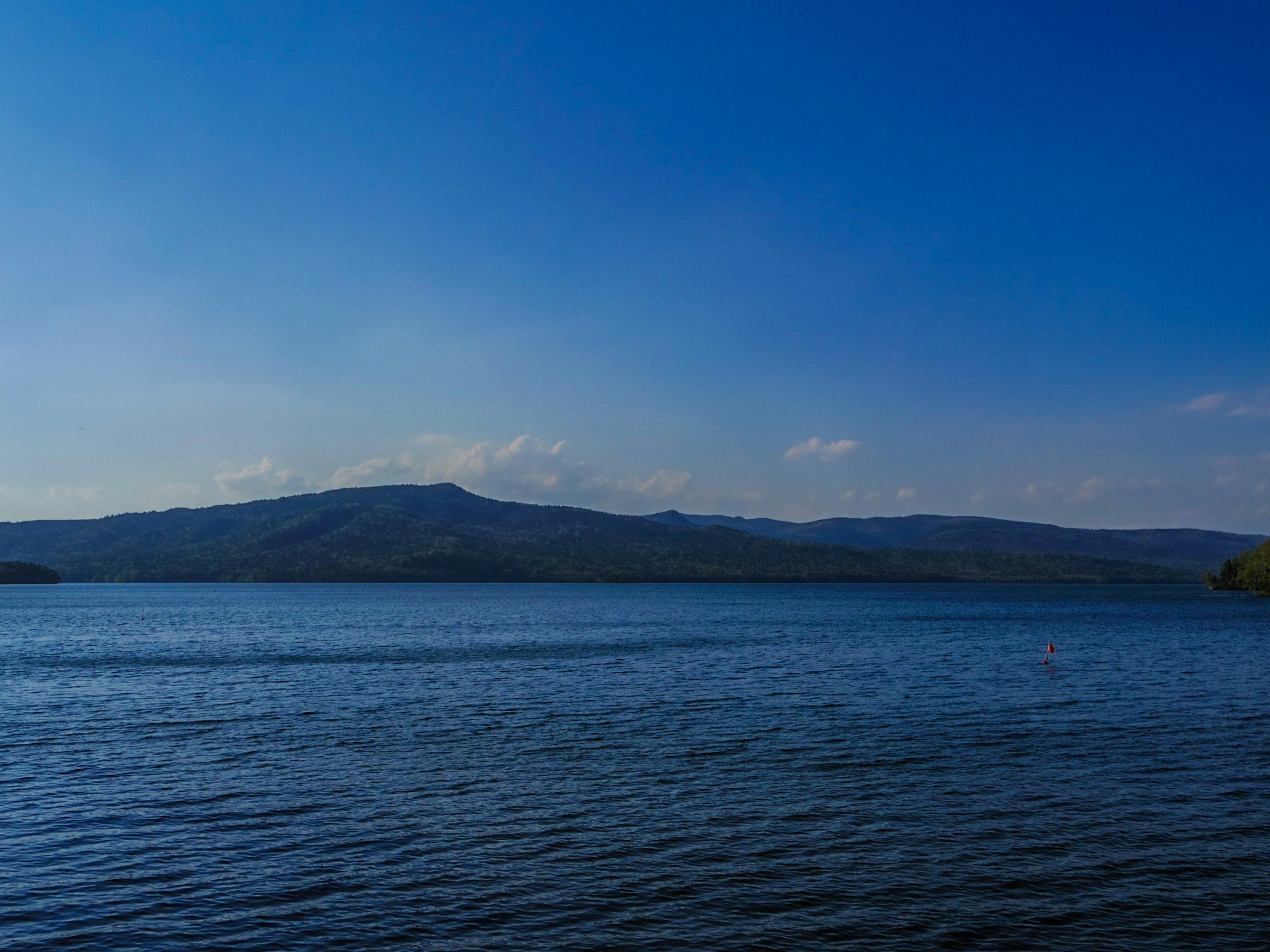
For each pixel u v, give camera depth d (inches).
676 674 2524.6
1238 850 959.6
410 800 1141.7
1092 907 818.2
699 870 902.4
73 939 754.8
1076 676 2470.5
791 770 1306.6
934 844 978.1
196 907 813.9
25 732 1619.1
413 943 746.8
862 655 3142.2
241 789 1198.3
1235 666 2721.5
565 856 938.7
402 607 7824.8
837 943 749.9
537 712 1834.4
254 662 2906.0
